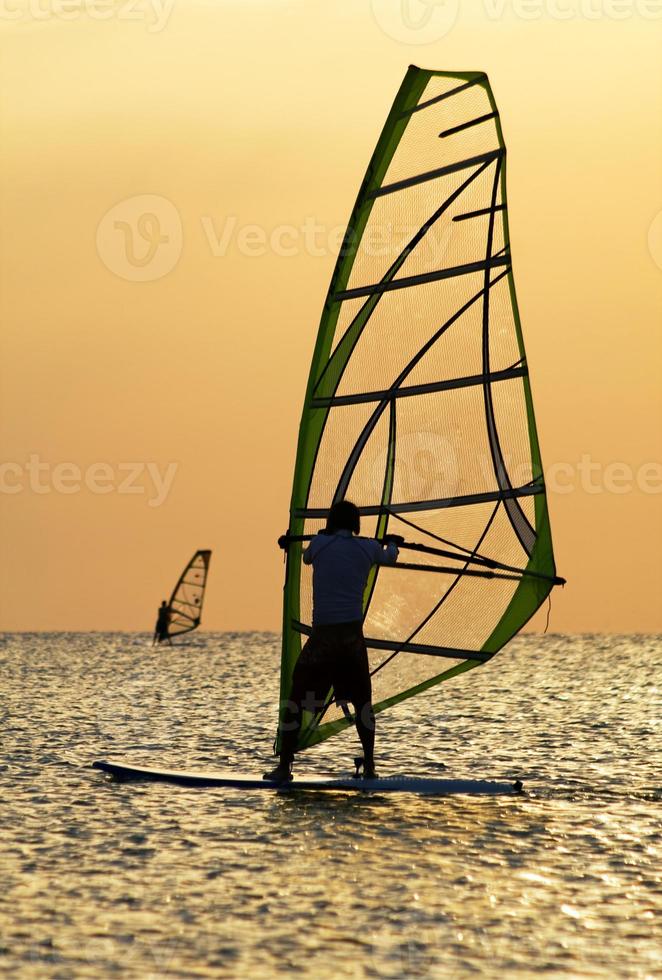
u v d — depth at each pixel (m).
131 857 26.11
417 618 35.41
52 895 22.95
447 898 22.81
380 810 31.64
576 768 40.75
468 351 35.31
